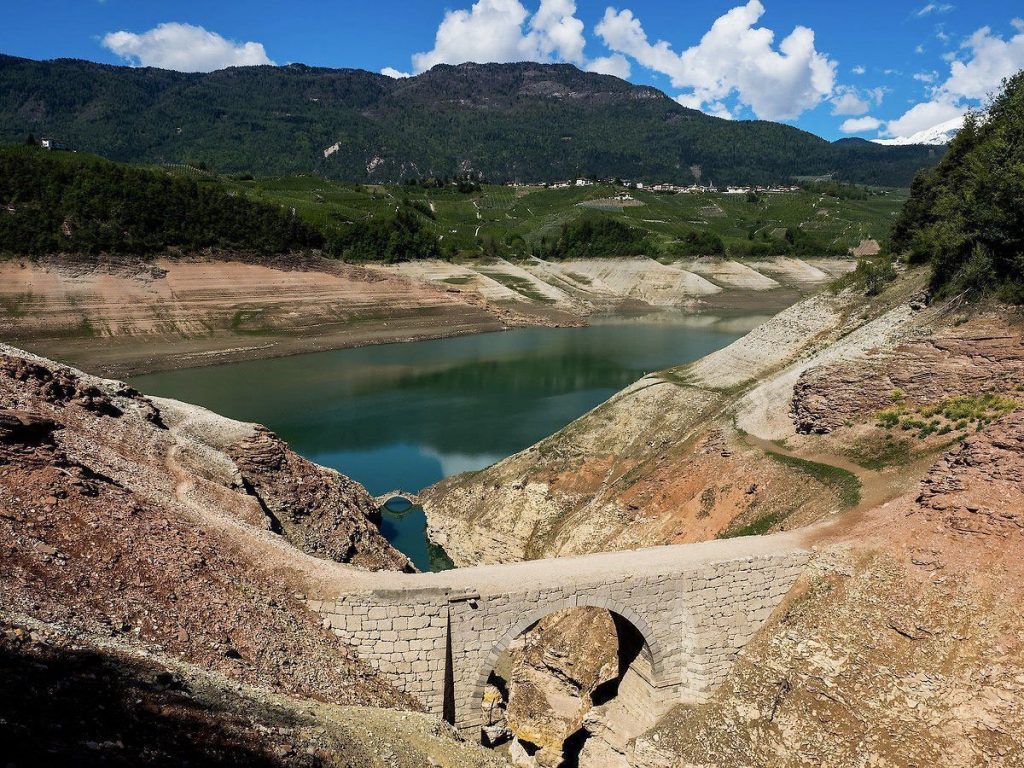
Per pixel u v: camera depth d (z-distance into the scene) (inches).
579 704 1582.2
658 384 2704.2
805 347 2532.0
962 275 1907.0
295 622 1143.6
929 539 1291.8
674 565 1294.3
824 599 1309.1
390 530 2546.8
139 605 988.6
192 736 723.4
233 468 1806.1
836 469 1752.0
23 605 851.4
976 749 1039.6
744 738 1211.2
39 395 1595.7
